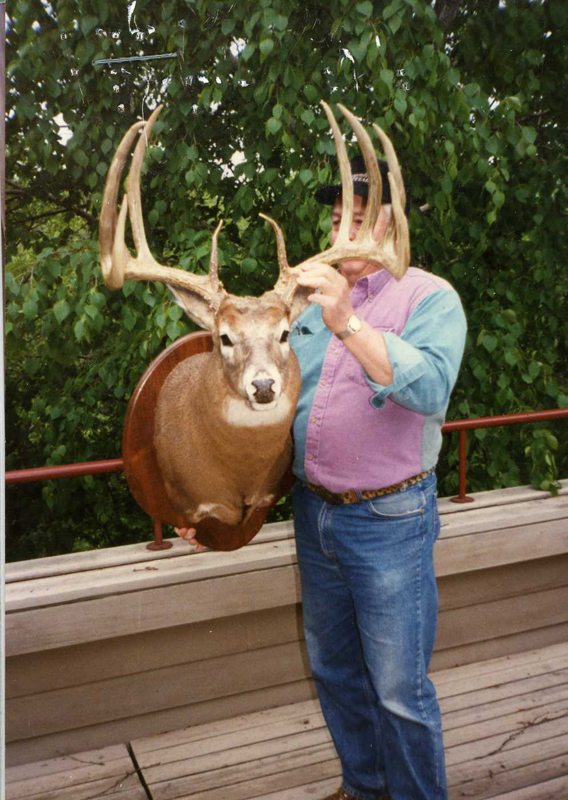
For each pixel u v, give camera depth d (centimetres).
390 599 174
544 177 348
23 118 308
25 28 294
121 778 237
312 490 184
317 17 309
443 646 295
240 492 151
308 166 312
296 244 328
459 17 349
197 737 257
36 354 354
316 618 196
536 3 333
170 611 246
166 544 262
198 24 300
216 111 332
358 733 204
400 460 172
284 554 257
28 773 239
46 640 234
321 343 177
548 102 363
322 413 172
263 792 229
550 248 356
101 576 244
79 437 368
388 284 172
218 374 138
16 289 296
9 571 243
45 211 374
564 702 271
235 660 265
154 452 150
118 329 359
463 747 247
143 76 308
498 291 349
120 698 252
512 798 222
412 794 184
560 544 296
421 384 151
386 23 295
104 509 400
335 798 212
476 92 307
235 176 315
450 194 330
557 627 316
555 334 383
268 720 266
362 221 172
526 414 289
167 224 337
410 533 175
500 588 300
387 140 147
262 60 280
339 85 304
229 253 311
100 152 319
